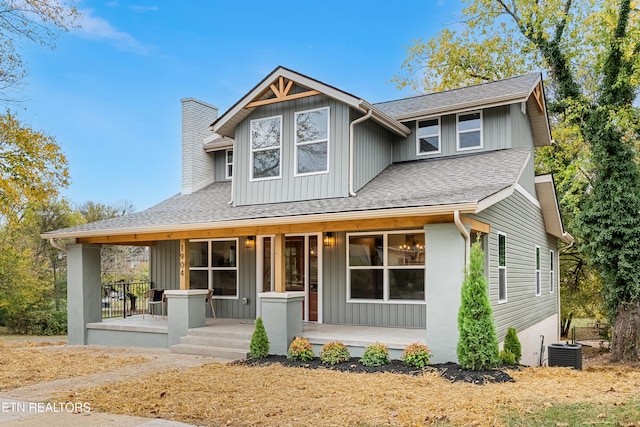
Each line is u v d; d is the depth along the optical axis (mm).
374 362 8391
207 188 15477
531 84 12359
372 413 5664
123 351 11109
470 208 7703
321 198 11117
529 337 13094
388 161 13016
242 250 13352
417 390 6727
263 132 12156
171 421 5504
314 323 11781
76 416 5734
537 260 14609
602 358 13828
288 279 12469
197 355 10234
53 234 12578
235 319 13086
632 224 12508
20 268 19938
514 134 12094
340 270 11617
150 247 14867
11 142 16906
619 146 12930
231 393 6734
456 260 8281
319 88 11039
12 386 7430
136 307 20062
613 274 12930
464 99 12570
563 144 19703
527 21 18828
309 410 5840
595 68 14367
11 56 14984
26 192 17391
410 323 10695
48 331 19688
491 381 7211
